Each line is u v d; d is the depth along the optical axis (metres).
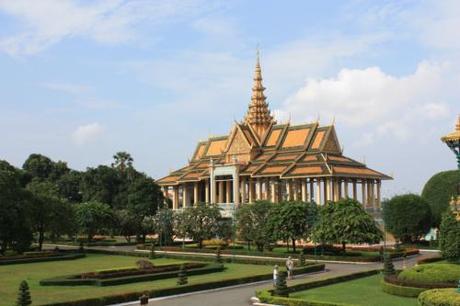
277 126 133.00
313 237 75.31
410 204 93.81
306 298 42.03
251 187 127.44
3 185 78.31
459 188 41.44
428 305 33.50
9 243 81.69
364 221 73.38
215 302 41.97
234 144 134.25
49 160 181.38
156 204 125.81
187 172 140.88
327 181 112.69
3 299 42.91
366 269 62.50
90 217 107.62
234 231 91.06
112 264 71.44
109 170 152.88
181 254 83.31
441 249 56.19
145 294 43.06
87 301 39.62
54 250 88.81
